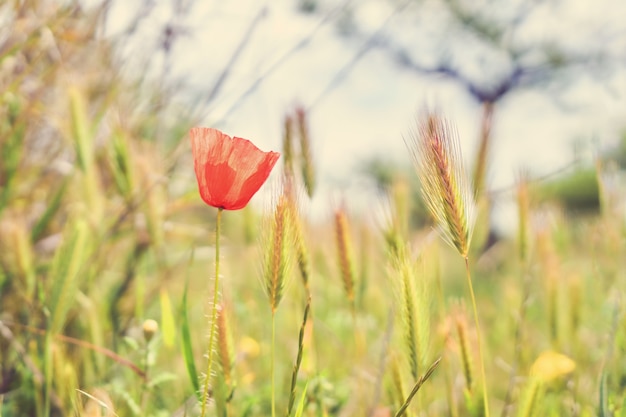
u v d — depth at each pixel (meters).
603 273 1.14
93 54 1.28
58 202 1.06
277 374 1.12
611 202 1.12
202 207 1.34
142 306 1.07
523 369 1.06
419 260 0.82
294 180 0.81
